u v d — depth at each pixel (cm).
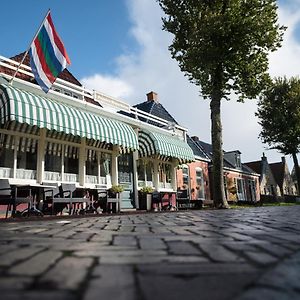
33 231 445
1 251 261
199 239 331
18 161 1102
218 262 210
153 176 1784
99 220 726
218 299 134
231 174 3412
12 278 168
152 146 1602
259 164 4662
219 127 1759
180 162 1934
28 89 1194
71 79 1761
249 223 555
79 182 1302
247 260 216
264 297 136
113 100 1603
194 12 1798
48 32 1111
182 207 1797
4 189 889
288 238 336
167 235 373
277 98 3750
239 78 1834
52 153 1219
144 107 2422
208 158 2856
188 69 1875
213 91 1794
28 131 1134
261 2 1697
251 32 1653
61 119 1105
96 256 235
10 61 1177
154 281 162
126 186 1582
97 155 1412
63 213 1190
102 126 1283
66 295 138
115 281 162
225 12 1677
